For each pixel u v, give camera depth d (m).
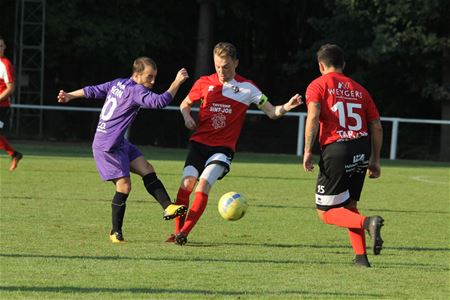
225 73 20.00
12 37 73.50
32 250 18.42
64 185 32.00
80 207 26.05
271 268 17.12
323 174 17.38
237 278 15.95
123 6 72.75
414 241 21.72
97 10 72.38
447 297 14.82
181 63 81.88
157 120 74.75
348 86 17.50
